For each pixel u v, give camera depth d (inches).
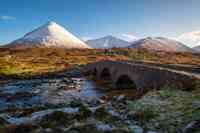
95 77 2603.3
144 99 797.9
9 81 2343.8
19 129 553.6
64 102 1101.7
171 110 618.2
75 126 554.6
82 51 7155.5
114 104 824.3
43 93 1550.2
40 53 6786.4
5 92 1635.1
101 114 663.1
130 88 1483.8
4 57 4933.6
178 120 539.2
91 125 558.3
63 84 2082.9
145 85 1088.2
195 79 826.8
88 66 3122.5
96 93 1488.7
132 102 803.4
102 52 6712.6
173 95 762.8
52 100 1269.7
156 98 778.2
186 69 1274.6
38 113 805.9
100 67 2389.3
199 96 688.4
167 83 916.0
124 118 628.4
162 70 967.0
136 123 574.2
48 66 3764.8
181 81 857.5
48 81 2319.1
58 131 530.3
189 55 6594.5
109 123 582.6
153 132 500.4
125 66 1441.9
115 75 1710.1
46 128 563.8
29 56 5816.9
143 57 5634.8
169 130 500.1
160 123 545.6
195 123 474.6
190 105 622.2
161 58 5511.8
